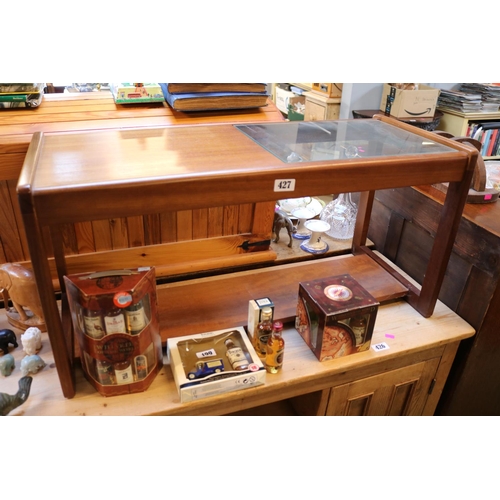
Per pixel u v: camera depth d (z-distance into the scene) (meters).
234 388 1.22
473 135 3.23
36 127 1.35
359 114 3.03
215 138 1.35
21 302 1.31
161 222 1.53
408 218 1.68
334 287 1.38
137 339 1.14
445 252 1.40
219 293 1.55
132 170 1.05
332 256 1.87
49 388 1.22
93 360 1.15
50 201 0.94
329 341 1.31
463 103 3.15
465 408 1.72
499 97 3.21
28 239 0.95
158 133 1.37
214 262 1.65
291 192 1.13
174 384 1.24
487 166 1.94
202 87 1.54
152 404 1.18
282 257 1.78
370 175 1.18
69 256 1.47
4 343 1.30
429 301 1.51
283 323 1.48
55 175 1.01
